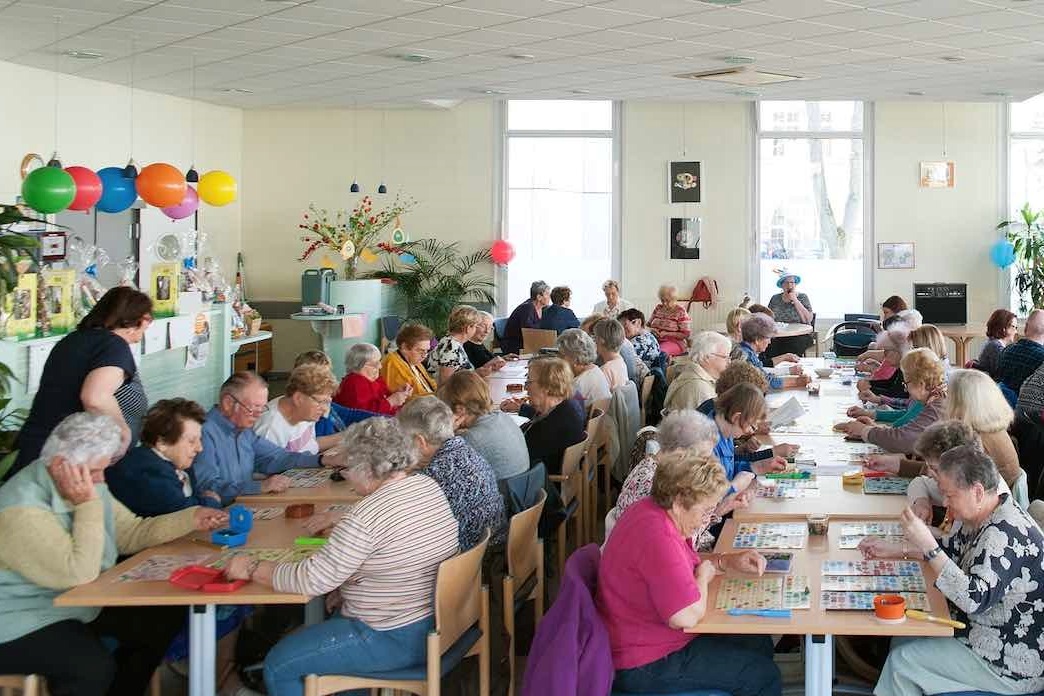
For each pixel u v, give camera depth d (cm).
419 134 1328
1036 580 308
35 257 586
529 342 1049
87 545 320
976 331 1184
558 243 1350
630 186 1336
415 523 327
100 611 355
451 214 1334
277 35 786
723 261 1335
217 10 698
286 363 1339
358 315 1168
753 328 781
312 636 325
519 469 468
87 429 327
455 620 335
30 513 320
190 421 389
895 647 324
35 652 322
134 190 800
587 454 592
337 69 952
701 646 318
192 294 793
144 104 1105
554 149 1341
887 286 1332
